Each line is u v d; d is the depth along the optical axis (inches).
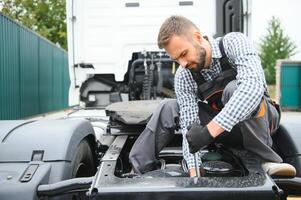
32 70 495.2
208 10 199.6
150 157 99.7
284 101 671.1
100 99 204.2
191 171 84.5
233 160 92.6
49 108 587.5
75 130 94.6
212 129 77.6
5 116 396.5
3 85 390.6
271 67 1302.9
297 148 99.1
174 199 68.7
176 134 112.2
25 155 85.6
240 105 77.0
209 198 68.6
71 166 88.1
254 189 68.7
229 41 86.4
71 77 201.3
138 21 202.7
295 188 84.5
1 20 383.6
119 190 69.1
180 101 97.7
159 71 198.1
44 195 77.7
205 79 91.3
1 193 75.8
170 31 81.5
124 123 113.5
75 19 200.8
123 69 203.0
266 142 88.9
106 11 201.8
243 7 195.5
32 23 730.2
